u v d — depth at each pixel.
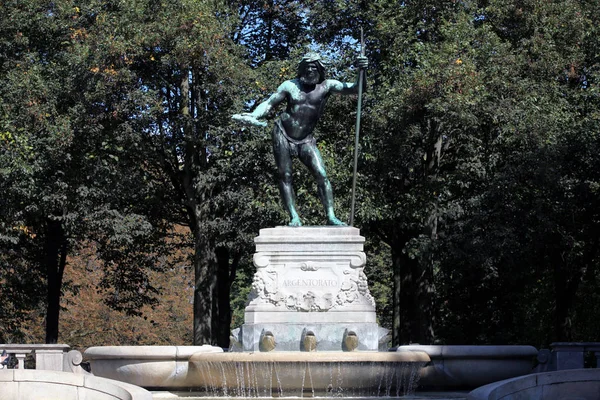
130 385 10.55
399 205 25.59
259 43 29.56
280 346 13.41
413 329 28.84
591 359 23.38
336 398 11.85
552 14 25.39
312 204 23.30
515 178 23.17
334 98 24.97
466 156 25.42
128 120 25.28
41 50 27.28
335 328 13.44
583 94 24.95
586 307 31.23
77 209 25.78
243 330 13.57
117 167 25.86
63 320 41.31
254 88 25.41
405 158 25.31
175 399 11.97
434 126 24.91
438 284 31.98
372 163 24.95
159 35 24.20
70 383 10.87
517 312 33.03
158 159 27.11
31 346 14.98
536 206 23.17
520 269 26.88
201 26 24.16
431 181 24.86
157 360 12.42
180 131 26.59
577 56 25.16
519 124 23.52
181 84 26.41
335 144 25.41
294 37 29.22
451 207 24.75
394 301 30.08
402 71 24.59
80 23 25.92
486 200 23.77
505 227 23.33
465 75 22.86
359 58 14.15
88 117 24.61
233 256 31.69
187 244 32.25
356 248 13.76
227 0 27.73
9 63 26.08
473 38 24.14
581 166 23.80
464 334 33.16
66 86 25.17
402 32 24.88
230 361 11.91
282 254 13.78
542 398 10.23
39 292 31.70
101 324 41.78
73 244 29.14
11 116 24.44
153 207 29.30
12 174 23.53
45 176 25.00
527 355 12.76
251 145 24.41
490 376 12.76
